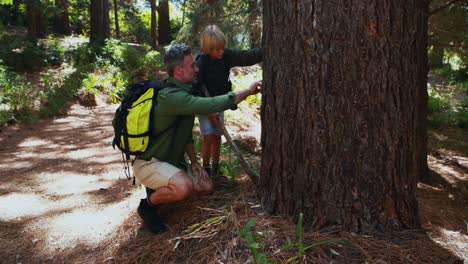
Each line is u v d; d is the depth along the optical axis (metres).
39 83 10.55
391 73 2.46
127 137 2.83
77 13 21.12
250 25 7.66
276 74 2.68
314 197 2.61
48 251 3.28
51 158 5.97
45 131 7.70
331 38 2.43
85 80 10.23
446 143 9.04
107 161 5.79
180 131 2.97
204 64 3.37
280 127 2.70
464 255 2.51
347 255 2.37
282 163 2.73
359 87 2.45
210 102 2.75
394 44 2.45
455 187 5.62
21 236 3.53
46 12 14.84
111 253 3.06
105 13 15.27
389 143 2.51
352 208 2.54
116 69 11.80
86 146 6.64
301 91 2.54
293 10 2.51
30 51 11.84
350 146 2.50
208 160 3.76
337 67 2.45
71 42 15.59
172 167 2.96
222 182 3.65
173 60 2.84
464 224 3.32
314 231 2.58
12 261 3.18
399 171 2.57
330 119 2.50
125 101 2.90
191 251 2.70
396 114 2.51
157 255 2.78
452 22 6.64
